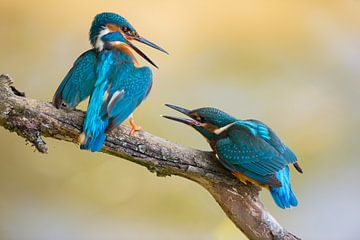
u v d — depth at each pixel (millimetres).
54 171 12320
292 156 8023
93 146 7113
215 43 13977
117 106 7434
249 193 7930
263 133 8047
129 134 7555
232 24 14242
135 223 12148
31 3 13852
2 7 13664
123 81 7621
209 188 7957
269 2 14453
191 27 14117
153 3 14453
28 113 7203
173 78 13375
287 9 14570
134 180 12391
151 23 14148
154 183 12383
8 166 12164
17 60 13211
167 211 12203
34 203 12109
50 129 7285
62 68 13320
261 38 14148
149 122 12461
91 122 7184
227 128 8203
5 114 7145
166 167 7699
